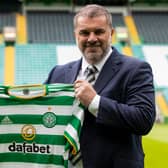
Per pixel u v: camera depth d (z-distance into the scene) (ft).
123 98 9.71
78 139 9.68
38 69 57.52
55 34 67.05
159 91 53.57
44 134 10.07
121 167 9.57
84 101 9.32
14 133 10.16
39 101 10.08
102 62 10.08
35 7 72.79
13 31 63.21
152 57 62.03
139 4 74.90
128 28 69.97
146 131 9.37
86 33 9.66
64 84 10.05
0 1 71.56
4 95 10.10
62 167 10.00
